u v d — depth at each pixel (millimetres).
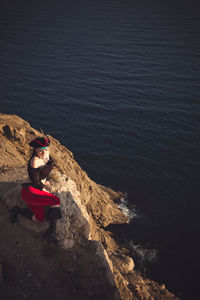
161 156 26781
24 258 5062
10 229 5367
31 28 85812
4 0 153875
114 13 113125
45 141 4559
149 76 47875
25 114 34281
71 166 16031
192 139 29266
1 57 57562
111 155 26891
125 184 23375
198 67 52938
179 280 15586
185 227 19359
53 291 4875
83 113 34594
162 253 17188
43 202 4848
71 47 65438
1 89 41344
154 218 19891
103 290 5363
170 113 34688
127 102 37750
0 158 8938
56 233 5516
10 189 6004
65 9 124062
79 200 6777
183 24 91562
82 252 5773
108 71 50000
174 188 23000
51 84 43750
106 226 18094
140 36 76375
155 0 151000
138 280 9570
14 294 4285
